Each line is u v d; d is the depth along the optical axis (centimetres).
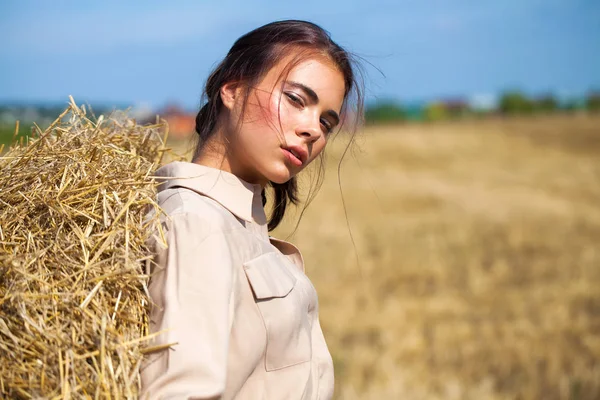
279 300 184
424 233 1302
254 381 181
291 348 186
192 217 175
